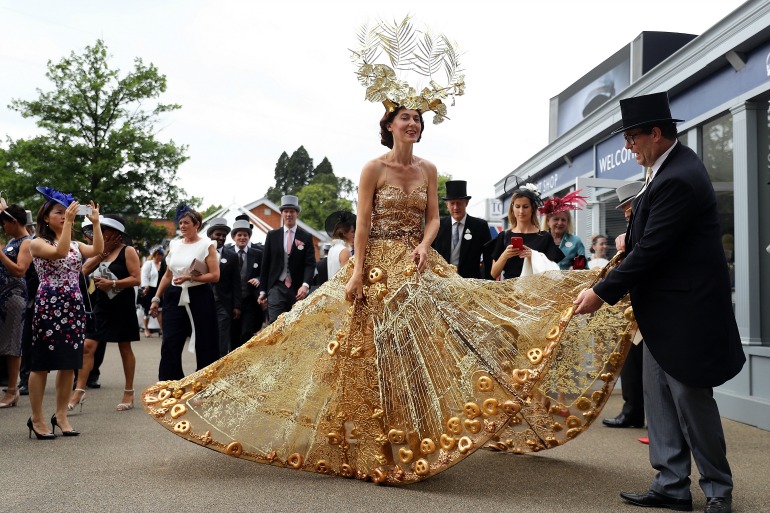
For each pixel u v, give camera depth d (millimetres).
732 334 3951
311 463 4672
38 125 28453
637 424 6746
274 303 9547
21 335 7738
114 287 7371
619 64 14305
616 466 5082
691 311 3918
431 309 4559
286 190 107688
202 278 7207
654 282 4051
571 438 5055
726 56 7684
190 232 7375
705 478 3977
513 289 4770
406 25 4859
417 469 4348
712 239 3975
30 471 4738
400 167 4812
